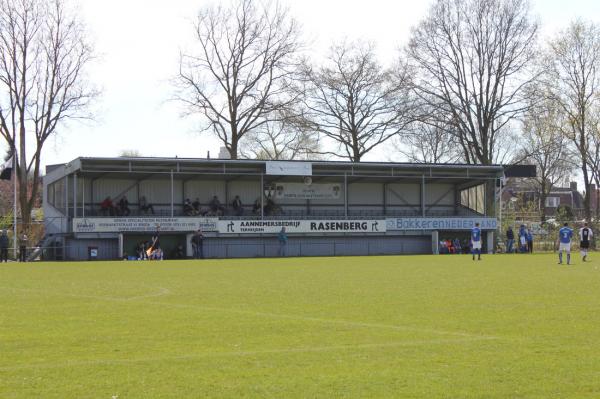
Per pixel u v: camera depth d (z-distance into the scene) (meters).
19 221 64.44
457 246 62.06
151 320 16.03
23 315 17.00
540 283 25.92
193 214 58.44
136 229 53.94
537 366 11.08
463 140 71.75
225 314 17.02
